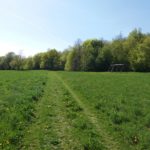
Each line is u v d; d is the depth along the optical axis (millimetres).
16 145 10609
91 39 133750
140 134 12461
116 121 15031
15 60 176625
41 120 14719
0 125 12609
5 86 29594
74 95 25812
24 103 18547
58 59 158375
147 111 17438
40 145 10844
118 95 24859
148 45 100250
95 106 19344
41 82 37469
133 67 102750
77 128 13461
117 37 125812
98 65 119125
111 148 11000
